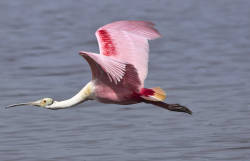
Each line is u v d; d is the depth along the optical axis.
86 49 23.33
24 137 12.51
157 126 13.17
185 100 15.59
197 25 28.94
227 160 10.77
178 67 19.88
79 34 26.45
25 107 15.05
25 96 16.09
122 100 9.45
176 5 35.56
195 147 11.55
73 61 20.98
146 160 10.83
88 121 13.67
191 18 30.95
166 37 25.97
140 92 8.98
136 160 10.86
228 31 27.06
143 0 37.75
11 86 17.27
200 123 13.34
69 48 23.53
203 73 18.84
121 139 12.28
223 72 18.95
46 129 13.05
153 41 25.23
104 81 9.52
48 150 11.62
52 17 31.28
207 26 28.59
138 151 11.41
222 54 22.03
